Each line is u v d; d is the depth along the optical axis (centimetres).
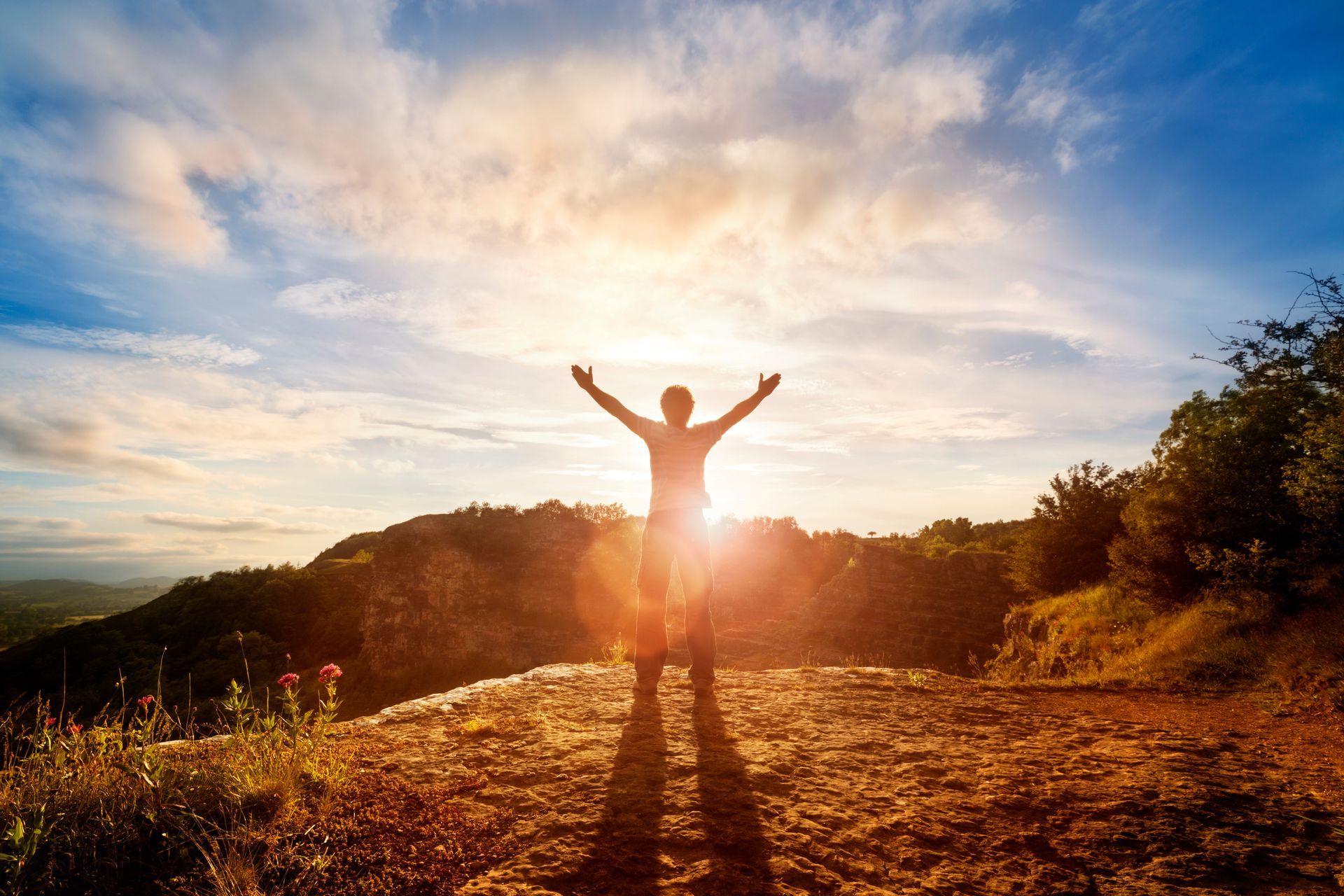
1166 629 1021
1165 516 1337
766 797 271
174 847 217
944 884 215
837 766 308
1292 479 1077
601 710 394
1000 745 348
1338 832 253
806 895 205
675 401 448
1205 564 993
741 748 329
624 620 5828
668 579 443
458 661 6009
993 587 4291
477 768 294
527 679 483
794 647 4591
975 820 258
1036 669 1655
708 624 446
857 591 4731
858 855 229
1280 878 222
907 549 5259
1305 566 843
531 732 346
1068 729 382
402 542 6456
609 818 247
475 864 218
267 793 247
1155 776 301
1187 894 212
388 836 230
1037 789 287
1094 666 1007
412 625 6269
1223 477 1253
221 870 204
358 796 258
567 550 6438
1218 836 246
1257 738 401
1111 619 1423
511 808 255
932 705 432
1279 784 301
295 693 284
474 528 6631
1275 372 1186
